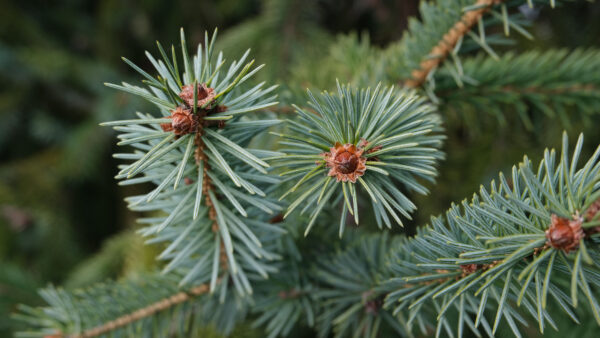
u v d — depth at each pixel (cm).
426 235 24
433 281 25
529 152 41
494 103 31
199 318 29
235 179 22
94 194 69
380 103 24
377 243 28
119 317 28
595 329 29
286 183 28
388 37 50
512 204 22
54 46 73
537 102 32
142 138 22
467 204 23
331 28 58
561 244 21
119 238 50
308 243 29
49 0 73
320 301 29
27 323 42
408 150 24
